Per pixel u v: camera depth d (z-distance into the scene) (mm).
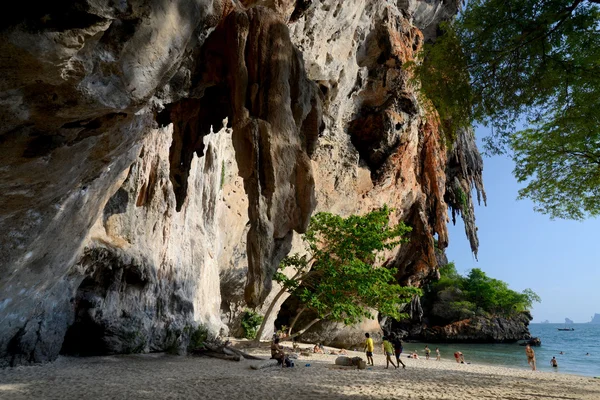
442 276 61094
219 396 8164
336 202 29109
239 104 6008
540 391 11234
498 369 19594
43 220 6875
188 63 6223
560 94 9617
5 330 8938
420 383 11523
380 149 32531
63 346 11727
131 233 12883
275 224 5699
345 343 27609
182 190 7516
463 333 52000
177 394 8109
